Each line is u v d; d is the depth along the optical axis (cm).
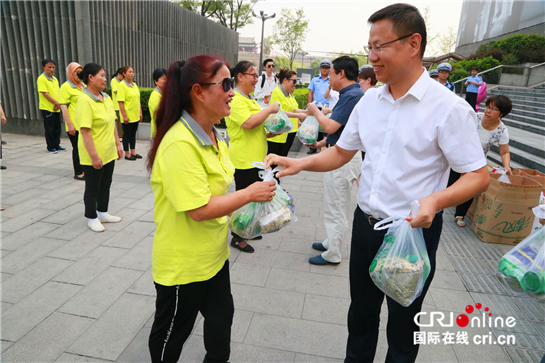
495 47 1750
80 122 360
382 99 171
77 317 262
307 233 425
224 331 195
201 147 161
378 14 153
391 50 151
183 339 187
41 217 433
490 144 430
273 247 387
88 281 307
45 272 319
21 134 926
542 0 1642
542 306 296
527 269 205
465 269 352
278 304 288
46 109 717
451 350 245
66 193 514
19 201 480
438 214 174
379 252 163
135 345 238
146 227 418
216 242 177
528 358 239
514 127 933
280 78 578
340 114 289
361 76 364
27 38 877
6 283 301
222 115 166
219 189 173
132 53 1134
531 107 1029
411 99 158
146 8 1205
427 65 2120
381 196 170
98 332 248
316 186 612
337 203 332
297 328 261
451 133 152
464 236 429
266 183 173
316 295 302
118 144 429
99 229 400
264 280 322
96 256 349
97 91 375
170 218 167
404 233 154
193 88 158
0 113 600
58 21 875
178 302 174
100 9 951
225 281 194
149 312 271
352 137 194
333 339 251
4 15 857
